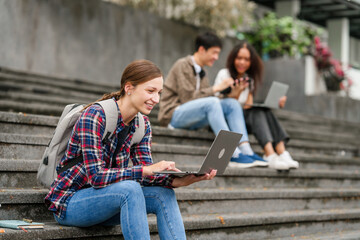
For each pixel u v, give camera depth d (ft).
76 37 31.48
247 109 19.44
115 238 11.66
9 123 15.30
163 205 10.65
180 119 18.72
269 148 18.76
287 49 40.96
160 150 16.79
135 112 10.62
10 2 28.45
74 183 10.64
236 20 39.55
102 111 10.36
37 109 19.89
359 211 18.39
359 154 27.27
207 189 15.97
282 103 19.34
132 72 10.41
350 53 61.57
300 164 21.42
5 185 12.59
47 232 10.39
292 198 17.60
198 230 13.62
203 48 19.27
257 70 19.75
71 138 10.44
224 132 10.54
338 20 53.42
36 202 11.82
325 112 38.86
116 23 33.53
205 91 18.66
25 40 29.12
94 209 10.28
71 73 31.24
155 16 35.68
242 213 15.75
